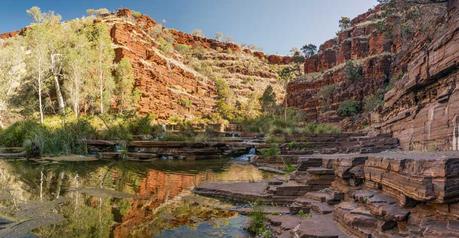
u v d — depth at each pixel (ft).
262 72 377.50
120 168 58.29
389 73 196.03
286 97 248.11
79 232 22.45
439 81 42.80
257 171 57.82
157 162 71.15
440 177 13.83
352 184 24.53
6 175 46.73
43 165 59.36
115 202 31.58
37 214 26.53
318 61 290.56
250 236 22.30
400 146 63.10
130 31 236.02
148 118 115.03
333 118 201.46
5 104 143.54
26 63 152.15
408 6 99.96
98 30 188.14
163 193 36.52
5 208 28.22
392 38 207.31
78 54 155.94
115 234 22.26
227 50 393.29
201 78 279.69
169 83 237.86
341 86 215.51
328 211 23.47
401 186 16.62
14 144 91.61
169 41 327.26
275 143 87.20
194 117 227.61
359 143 75.66
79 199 32.35
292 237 20.25
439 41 39.45
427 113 45.55
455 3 54.08
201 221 25.79
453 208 13.93
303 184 31.65
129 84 185.37
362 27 255.91
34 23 207.41
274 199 30.60
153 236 22.02
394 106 71.00
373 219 17.85
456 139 35.60
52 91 162.81
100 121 110.42
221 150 88.58
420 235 14.60
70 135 82.28
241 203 31.78
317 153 71.05
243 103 297.53
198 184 42.55
